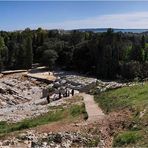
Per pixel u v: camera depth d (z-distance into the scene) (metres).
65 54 178.00
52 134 34.09
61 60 181.50
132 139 28.61
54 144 30.64
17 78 134.12
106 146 29.84
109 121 37.69
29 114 59.69
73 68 169.75
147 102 43.34
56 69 173.75
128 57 161.25
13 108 77.75
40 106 70.69
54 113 54.88
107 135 33.00
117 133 32.34
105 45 155.50
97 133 33.78
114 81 137.88
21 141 32.62
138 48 162.00
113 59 149.12
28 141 32.62
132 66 143.88
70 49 179.12
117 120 37.16
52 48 184.38
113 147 28.36
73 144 30.52
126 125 34.31
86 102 63.19
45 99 87.50
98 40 164.62
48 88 109.31
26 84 125.44
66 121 45.03
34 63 189.50
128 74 144.00
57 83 120.12
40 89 120.25
